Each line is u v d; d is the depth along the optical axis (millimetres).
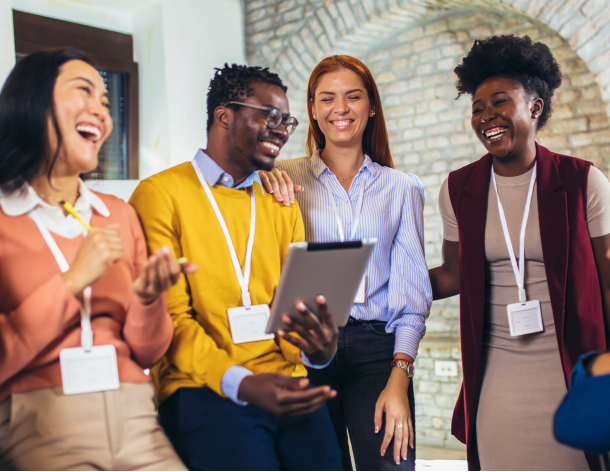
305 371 1599
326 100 1945
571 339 1722
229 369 1345
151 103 3555
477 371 1843
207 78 3707
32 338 1142
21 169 1260
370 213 1956
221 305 1503
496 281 1909
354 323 1878
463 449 4125
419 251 1972
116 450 1231
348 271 1318
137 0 3400
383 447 1682
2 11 2775
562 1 3352
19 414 1189
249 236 1579
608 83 3371
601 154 3830
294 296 1279
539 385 1747
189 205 1521
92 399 1226
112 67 3443
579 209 1799
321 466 1420
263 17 4074
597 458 1596
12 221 1239
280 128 1563
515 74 1871
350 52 4625
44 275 1231
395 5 4023
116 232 1182
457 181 2057
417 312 1897
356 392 1804
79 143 1290
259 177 1716
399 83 4668
